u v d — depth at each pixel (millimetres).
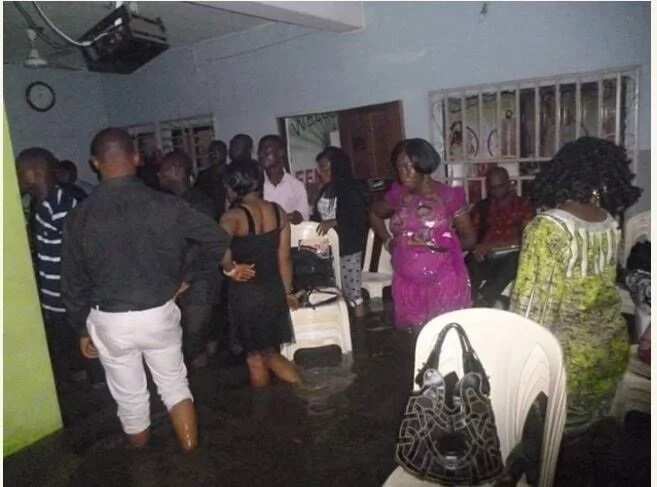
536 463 1376
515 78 4215
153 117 6746
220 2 3625
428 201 2514
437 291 2551
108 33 3568
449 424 1530
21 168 2982
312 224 3791
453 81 4523
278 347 3031
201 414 2766
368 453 2332
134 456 2436
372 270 4395
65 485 2266
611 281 1601
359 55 4977
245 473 2256
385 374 3088
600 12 3766
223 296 3525
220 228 2348
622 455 1889
